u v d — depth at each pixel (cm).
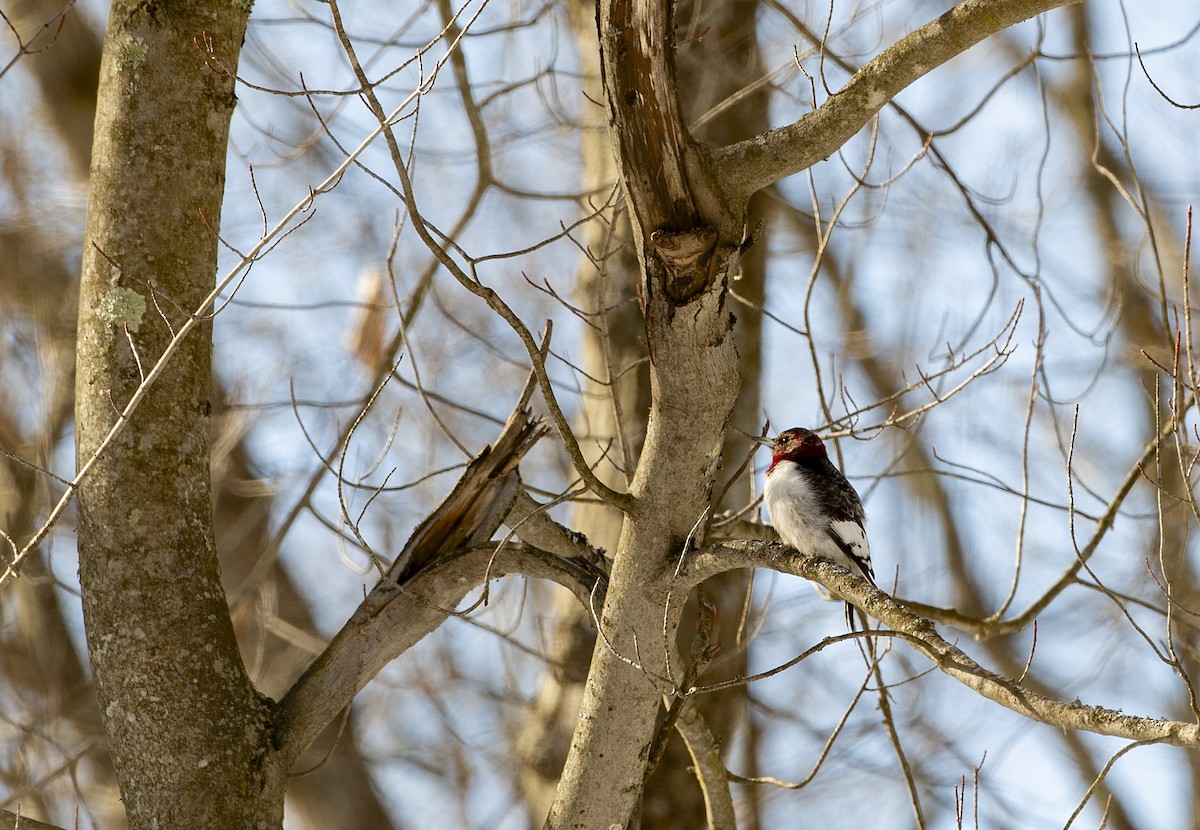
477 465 978
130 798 880
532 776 1564
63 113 1855
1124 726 696
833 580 841
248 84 866
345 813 1922
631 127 799
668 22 783
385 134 781
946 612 1246
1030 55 1385
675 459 871
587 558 1084
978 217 1377
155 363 898
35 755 1722
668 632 899
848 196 1162
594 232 1576
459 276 802
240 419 1714
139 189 906
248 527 1744
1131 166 1053
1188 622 1486
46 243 1848
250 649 1836
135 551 884
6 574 770
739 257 833
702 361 843
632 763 927
